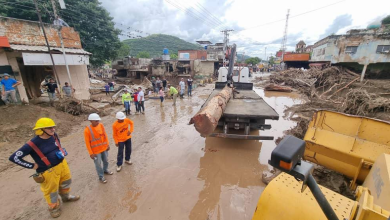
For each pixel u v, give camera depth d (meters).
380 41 18.28
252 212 3.33
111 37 24.42
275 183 2.18
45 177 3.03
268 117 5.05
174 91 11.91
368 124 3.31
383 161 2.27
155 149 5.77
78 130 7.40
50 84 9.44
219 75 13.07
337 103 10.51
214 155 5.34
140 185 4.08
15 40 8.77
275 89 18.33
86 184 4.12
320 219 1.76
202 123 4.00
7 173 4.53
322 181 3.90
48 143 3.06
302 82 18.66
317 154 3.82
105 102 11.90
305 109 10.23
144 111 10.45
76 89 12.14
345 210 1.84
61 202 3.60
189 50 40.09
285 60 31.66
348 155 3.38
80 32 20.91
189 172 4.53
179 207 3.46
